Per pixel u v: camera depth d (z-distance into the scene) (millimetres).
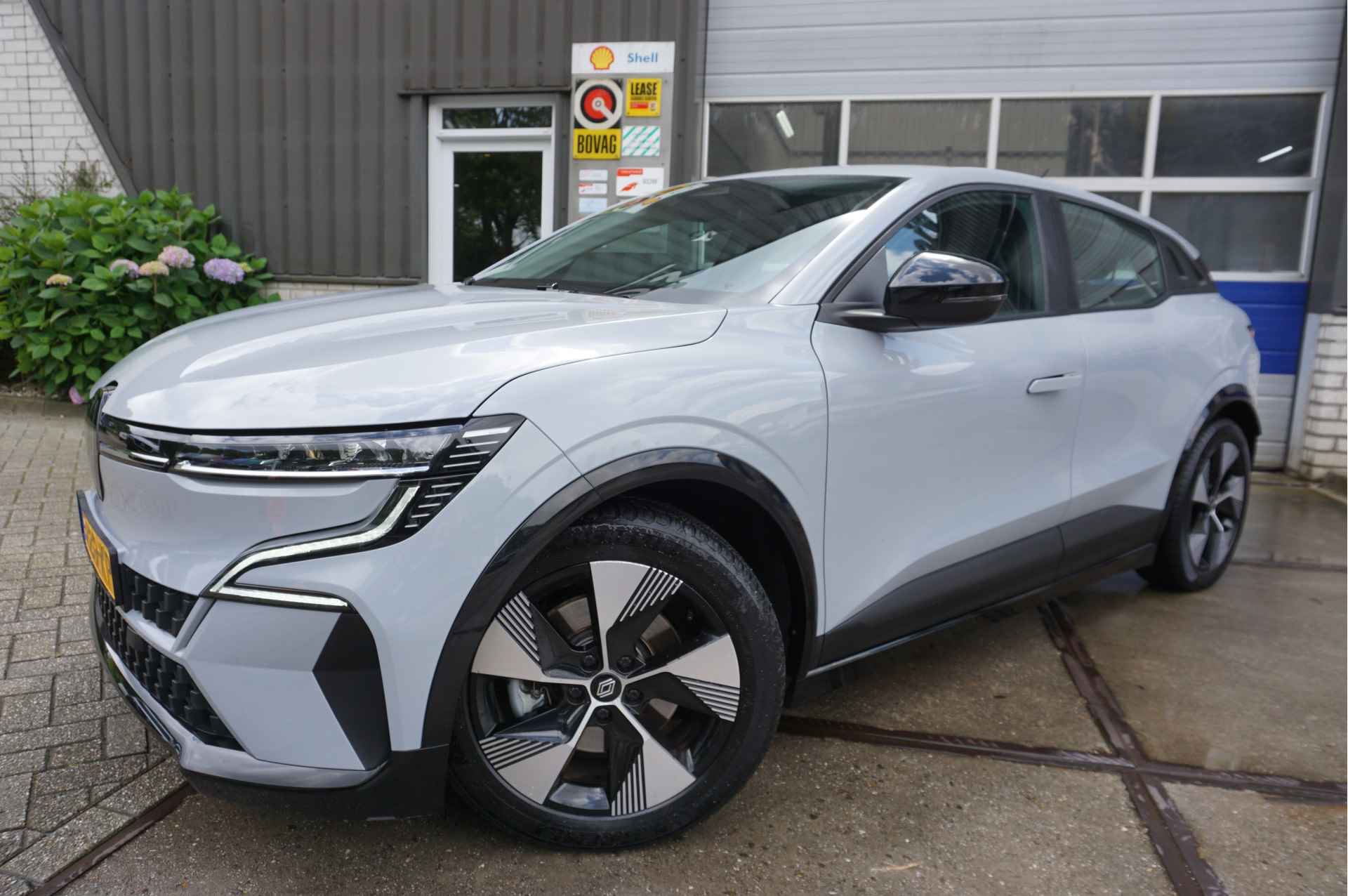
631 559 1851
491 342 1834
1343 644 3379
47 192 7945
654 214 2912
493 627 1771
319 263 7707
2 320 6707
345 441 1623
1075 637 3395
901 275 2199
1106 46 6605
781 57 7051
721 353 2018
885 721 2705
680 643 1956
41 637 3025
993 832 2162
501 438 1688
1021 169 6859
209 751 1696
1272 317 6613
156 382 1848
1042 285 2943
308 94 7523
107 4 7727
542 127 7328
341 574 1614
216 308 7402
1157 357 3279
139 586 1799
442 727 1708
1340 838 2184
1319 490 6129
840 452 2182
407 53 7301
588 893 1894
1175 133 6617
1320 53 6324
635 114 7000
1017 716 2758
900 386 2316
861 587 2309
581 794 1976
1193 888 1980
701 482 1972
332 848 2012
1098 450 3066
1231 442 3822
